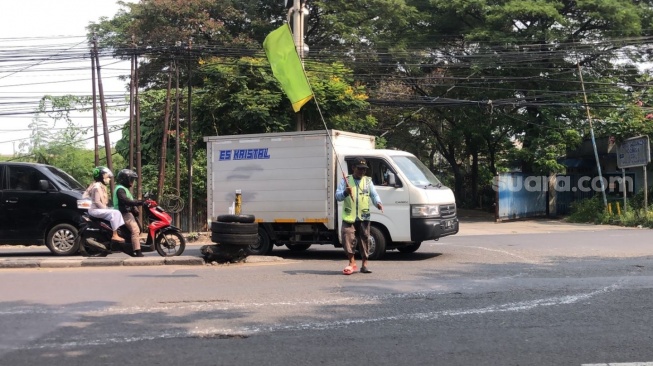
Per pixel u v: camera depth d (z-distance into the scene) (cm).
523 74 2830
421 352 530
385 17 2969
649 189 2523
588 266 1034
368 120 2470
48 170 1283
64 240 1249
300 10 1698
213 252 1091
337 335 585
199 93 2217
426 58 2875
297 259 1223
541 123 2903
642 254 1207
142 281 885
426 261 1134
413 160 1236
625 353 527
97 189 1145
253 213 1257
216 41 2773
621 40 2498
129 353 527
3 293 791
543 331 600
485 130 3095
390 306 708
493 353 528
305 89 1193
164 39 2523
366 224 961
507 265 1059
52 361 505
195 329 605
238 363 500
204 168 2248
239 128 2038
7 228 1247
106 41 2628
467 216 3281
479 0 2789
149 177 2275
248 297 760
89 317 655
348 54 2655
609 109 2714
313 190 1204
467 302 730
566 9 2873
